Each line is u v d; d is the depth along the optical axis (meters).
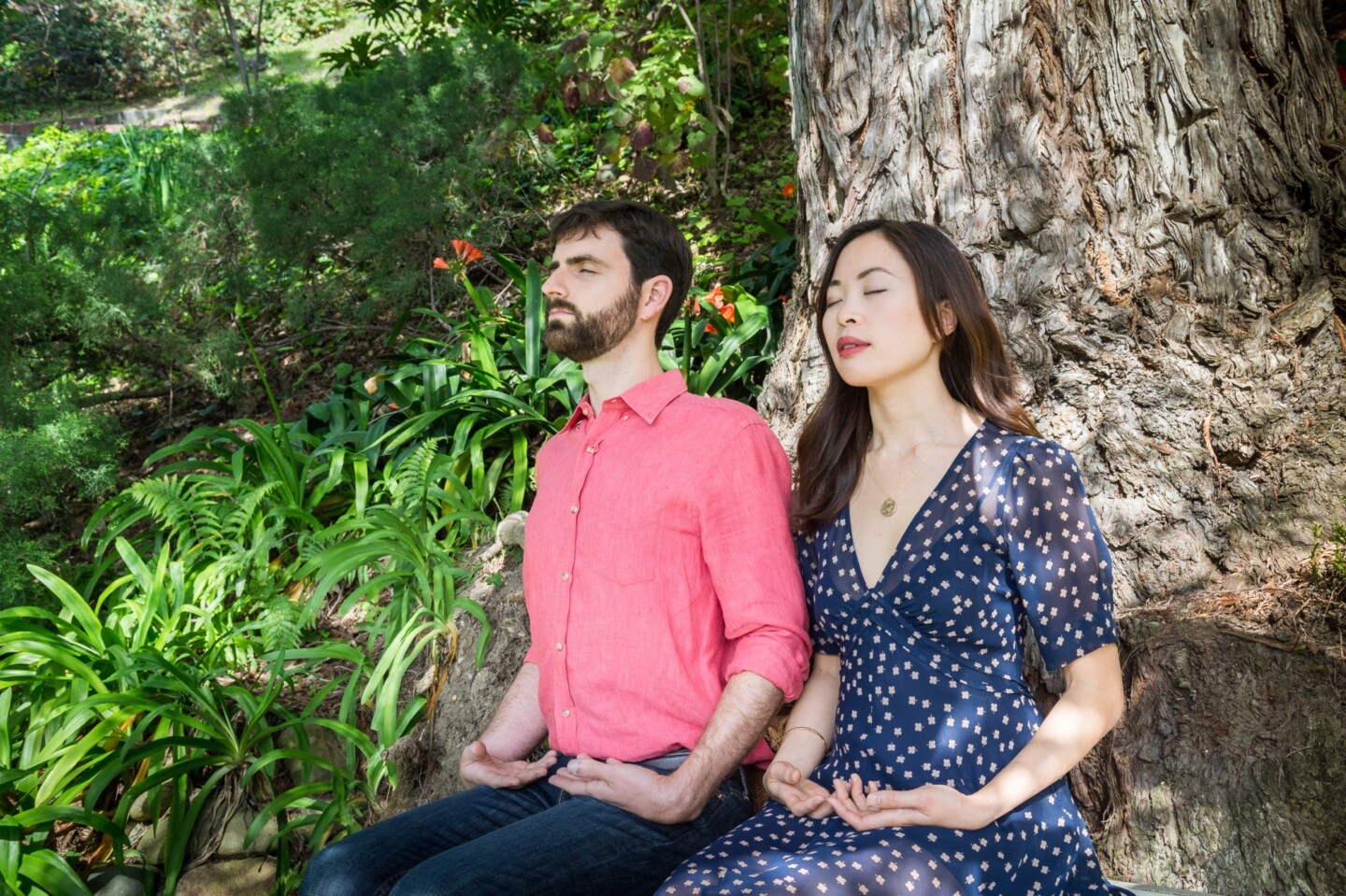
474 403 4.00
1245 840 1.99
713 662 2.06
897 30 2.70
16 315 4.32
